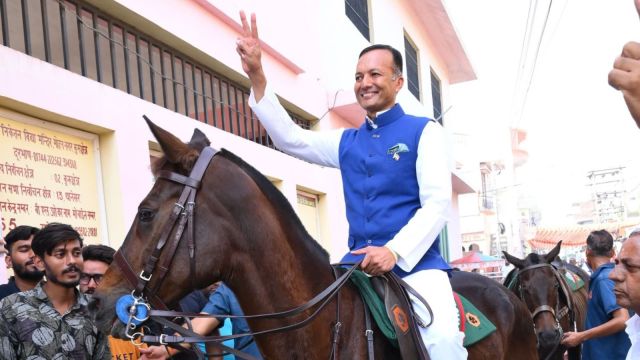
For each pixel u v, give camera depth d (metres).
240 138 7.06
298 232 2.62
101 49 5.27
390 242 2.56
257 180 2.57
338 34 10.58
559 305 5.83
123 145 5.21
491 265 13.04
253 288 2.44
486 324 3.22
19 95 4.21
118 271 2.38
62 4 4.84
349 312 2.60
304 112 9.16
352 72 11.16
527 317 4.14
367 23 12.43
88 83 4.88
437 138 2.78
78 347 3.08
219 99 7.12
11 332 2.96
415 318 2.62
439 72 18.72
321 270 2.63
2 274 4.02
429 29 16.80
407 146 2.78
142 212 2.39
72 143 4.92
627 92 1.26
